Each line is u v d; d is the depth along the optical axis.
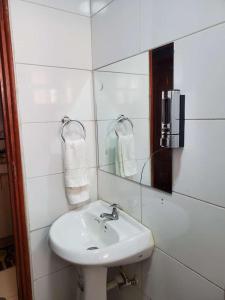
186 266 1.08
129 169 1.37
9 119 1.33
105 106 1.51
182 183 1.04
